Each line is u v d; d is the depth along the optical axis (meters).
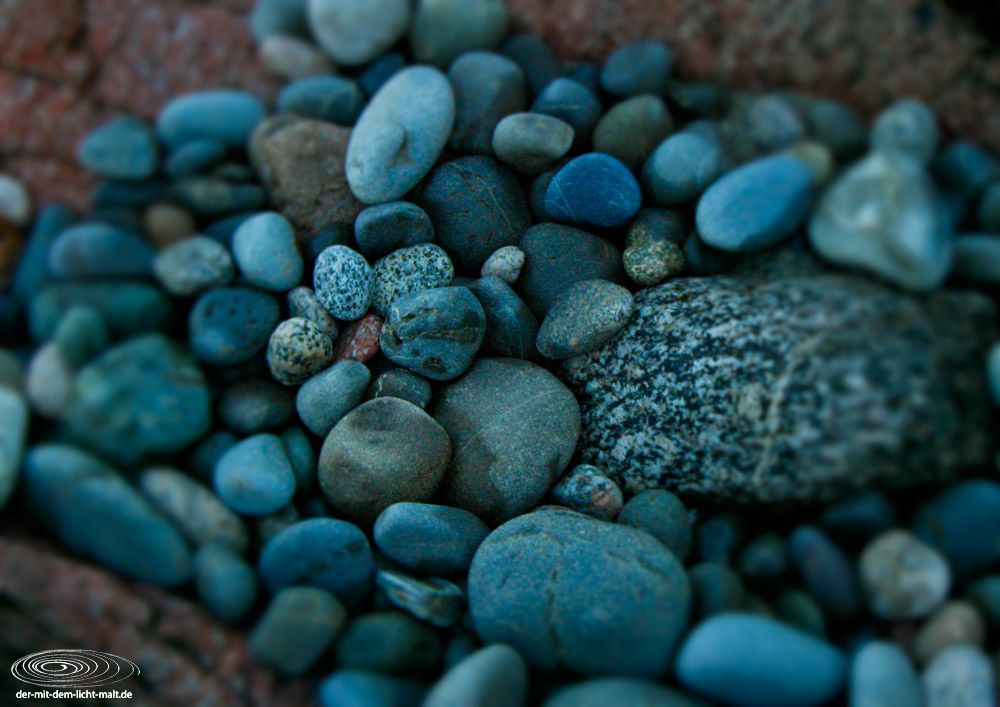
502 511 0.51
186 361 0.53
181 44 0.57
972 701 0.43
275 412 0.52
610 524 0.48
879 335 0.47
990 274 0.47
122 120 0.56
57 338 0.52
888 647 0.45
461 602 0.48
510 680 0.45
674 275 0.54
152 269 0.54
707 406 0.49
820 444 0.47
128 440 0.50
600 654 0.45
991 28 0.52
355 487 0.50
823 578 0.46
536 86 0.58
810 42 0.54
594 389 0.53
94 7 0.57
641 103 0.55
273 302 0.54
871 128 0.52
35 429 0.50
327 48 0.58
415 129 0.55
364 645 0.47
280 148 0.55
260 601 0.48
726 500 0.49
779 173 0.50
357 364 0.52
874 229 0.48
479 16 0.57
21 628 0.47
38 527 0.49
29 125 0.56
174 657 0.47
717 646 0.44
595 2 0.57
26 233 0.54
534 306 0.55
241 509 0.50
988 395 0.46
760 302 0.49
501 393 0.52
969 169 0.50
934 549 0.46
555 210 0.55
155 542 0.48
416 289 0.54
